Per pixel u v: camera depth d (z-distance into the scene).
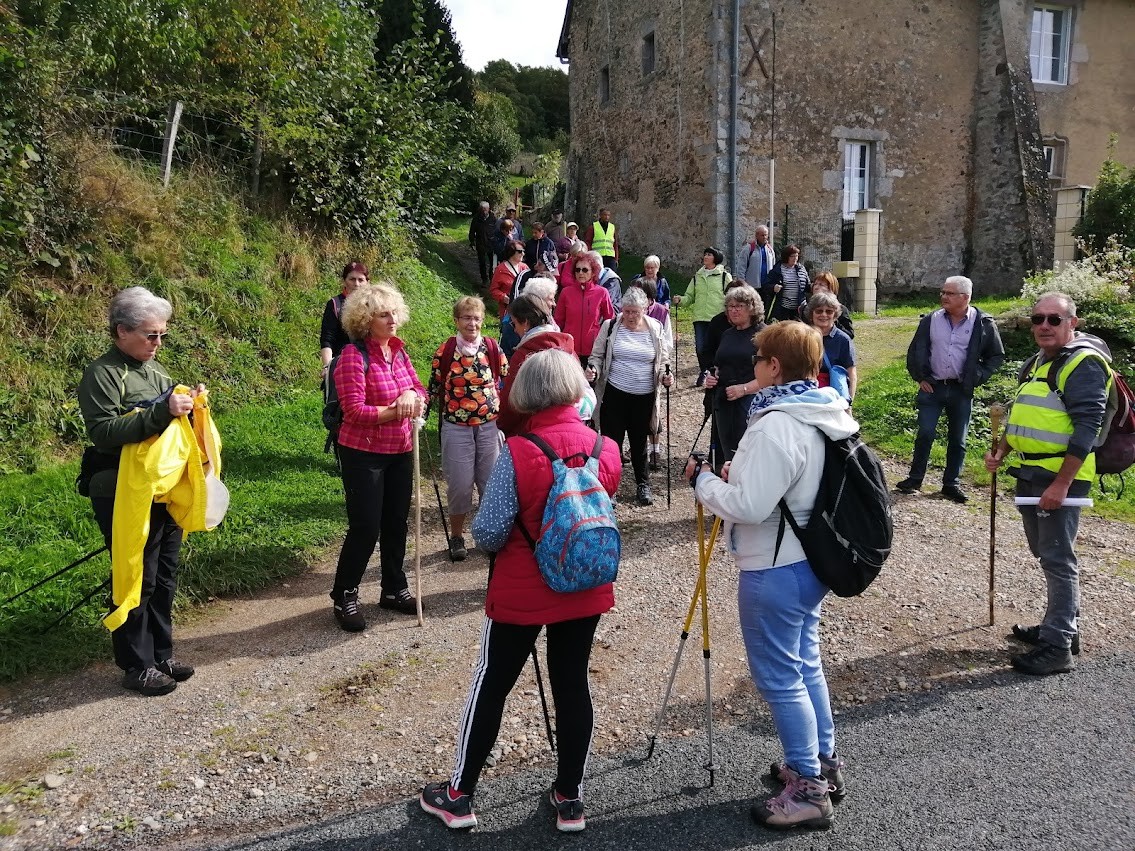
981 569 5.26
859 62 15.80
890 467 7.49
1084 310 9.59
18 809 3.04
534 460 2.73
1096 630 4.41
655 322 6.36
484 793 3.12
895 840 2.82
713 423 6.04
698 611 4.68
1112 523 6.03
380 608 4.79
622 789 3.14
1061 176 17.66
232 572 4.99
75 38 7.96
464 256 18.55
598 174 20.38
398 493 4.61
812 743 2.87
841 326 6.09
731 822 2.93
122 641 3.79
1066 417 3.89
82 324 7.20
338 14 10.81
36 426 6.26
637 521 6.17
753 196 15.30
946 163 16.69
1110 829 2.84
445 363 5.27
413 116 11.71
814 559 2.72
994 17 16.38
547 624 2.87
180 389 3.56
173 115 9.19
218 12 9.63
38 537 5.06
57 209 7.45
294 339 9.00
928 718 3.59
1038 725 3.51
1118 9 17.72
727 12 14.91
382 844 2.85
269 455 6.89
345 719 3.64
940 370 6.54
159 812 3.04
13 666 3.96
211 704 3.77
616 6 18.81
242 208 9.91
